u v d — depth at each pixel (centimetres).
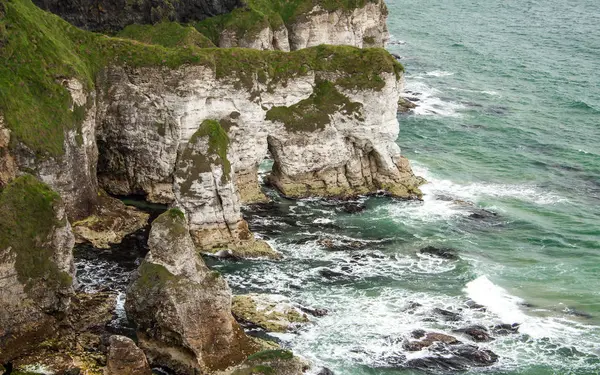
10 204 4516
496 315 5288
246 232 6041
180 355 4550
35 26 6081
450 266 5953
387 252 6144
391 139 7225
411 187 7288
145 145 6656
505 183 7738
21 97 5753
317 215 6744
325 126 6981
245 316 5047
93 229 5978
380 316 5197
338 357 4747
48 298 4603
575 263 6097
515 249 6322
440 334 5003
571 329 5156
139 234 6125
